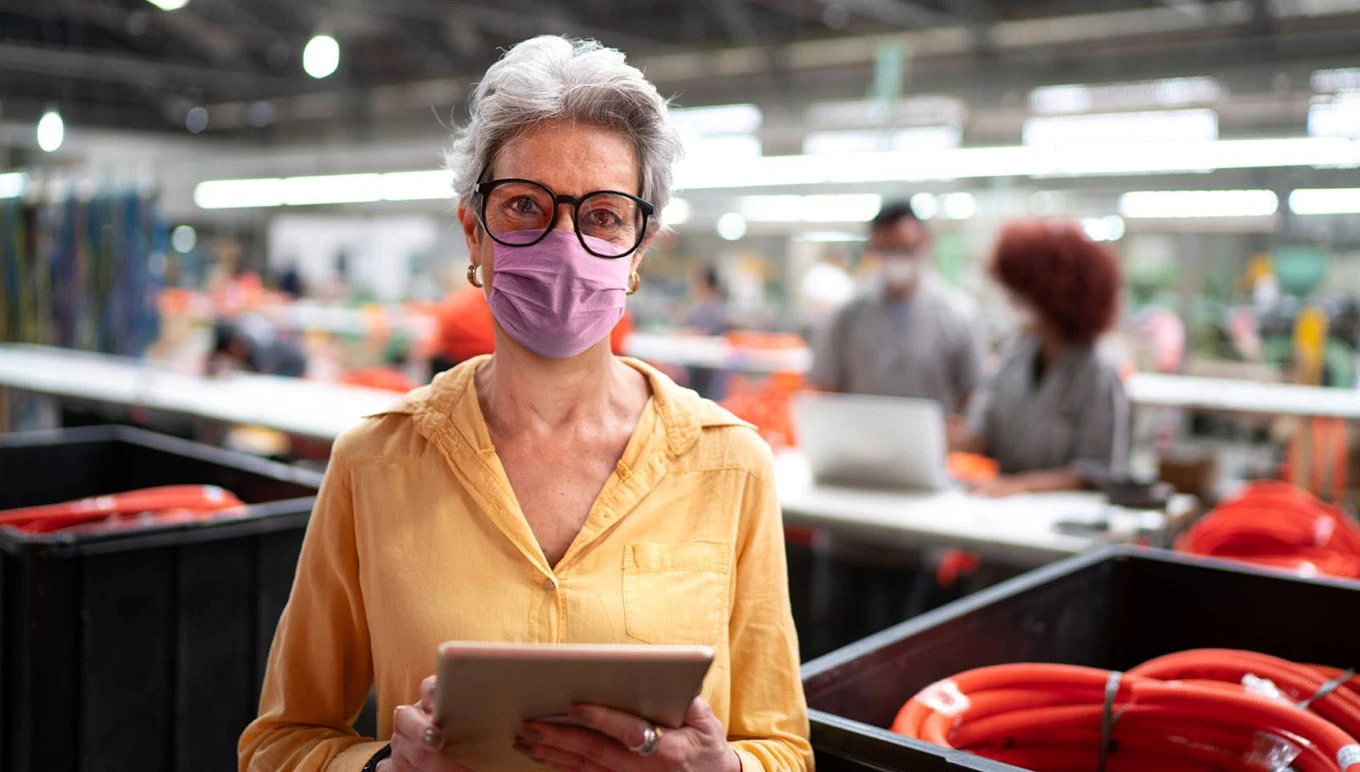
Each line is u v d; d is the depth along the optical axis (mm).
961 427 3861
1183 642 2016
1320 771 1405
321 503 1277
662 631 1171
